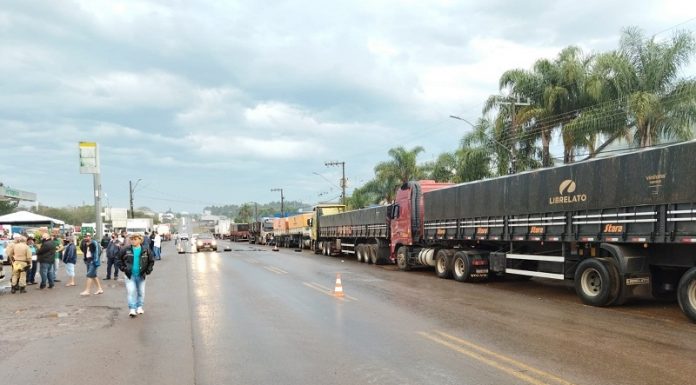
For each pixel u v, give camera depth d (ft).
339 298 41.81
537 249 46.65
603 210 37.32
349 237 97.66
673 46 84.99
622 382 19.13
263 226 206.28
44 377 20.76
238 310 36.22
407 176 155.84
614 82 88.89
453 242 59.77
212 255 113.09
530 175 45.21
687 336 27.04
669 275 36.70
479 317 32.83
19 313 36.63
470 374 20.24
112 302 41.70
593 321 31.40
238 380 19.94
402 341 26.03
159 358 23.40
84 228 161.48
